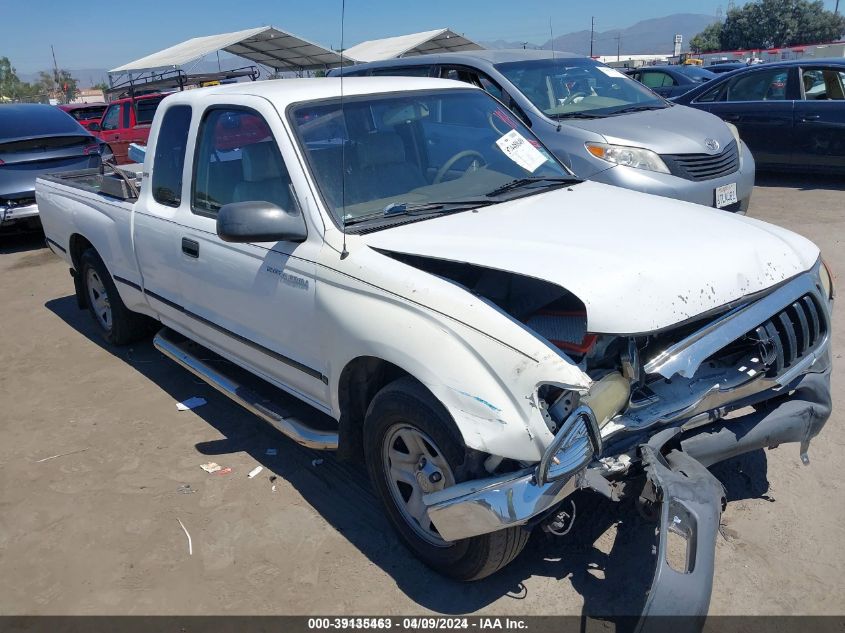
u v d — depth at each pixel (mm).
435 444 2686
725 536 3113
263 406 3764
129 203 4727
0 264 8789
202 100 3984
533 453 2441
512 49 8102
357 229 3172
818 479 3479
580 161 6465
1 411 4746
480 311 2604
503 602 2840
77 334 6141
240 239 3137
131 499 3648
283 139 3389
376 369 3033
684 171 6344
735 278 2791
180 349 4637
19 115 9664
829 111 9312
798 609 2727
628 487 2746
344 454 3285
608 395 2559
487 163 3900
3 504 3680
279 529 3350
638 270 2635
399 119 3768
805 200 9000
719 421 2924
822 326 3137
